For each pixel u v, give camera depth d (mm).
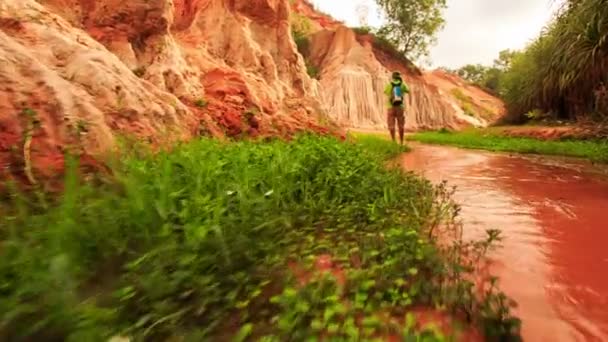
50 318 1798
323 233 3398
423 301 2227
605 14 11961
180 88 9078
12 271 2131
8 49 4160
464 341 1871
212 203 2998
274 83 14883
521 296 2303
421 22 48031
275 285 2420
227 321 2068
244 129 8664
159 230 2701
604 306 2174
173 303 2084
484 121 55000
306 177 4516
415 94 41250
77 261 2268
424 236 3299
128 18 9164
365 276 2453
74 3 8852
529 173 7102
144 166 3625
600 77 13484
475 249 2973
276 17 17125
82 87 5109
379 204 4023
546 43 17766
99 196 3213
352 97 35500
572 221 3824
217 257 2504
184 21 15750
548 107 18094
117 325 1927
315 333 1907
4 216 2734
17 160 3438
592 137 12375
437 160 9367
